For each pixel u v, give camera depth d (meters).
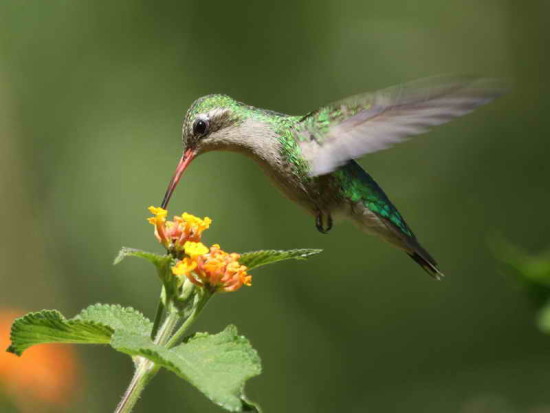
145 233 11.47
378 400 12.39
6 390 6.99
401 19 13.47
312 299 12.67
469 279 13.32
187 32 12.34
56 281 11.23
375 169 13.89
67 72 12.05
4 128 11.59
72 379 7.66
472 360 12.80
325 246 12.91
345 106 5.95
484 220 13.49
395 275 13.20
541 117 13.89
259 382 11.84
